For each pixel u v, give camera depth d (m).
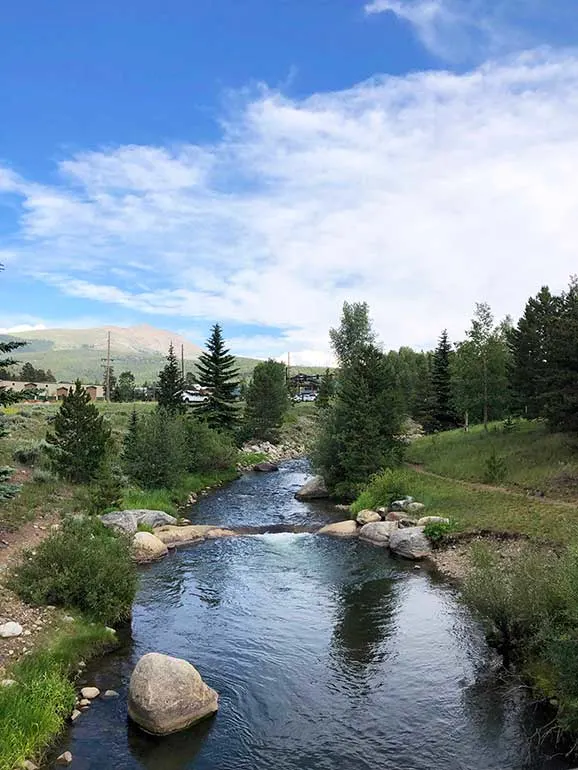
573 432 37.03
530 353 48.88
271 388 75.62
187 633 16.06
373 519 29.83
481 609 14.09
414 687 12.98
